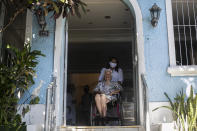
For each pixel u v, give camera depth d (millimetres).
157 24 4414
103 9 6371
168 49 4320
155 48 4324
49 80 4254
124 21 7301
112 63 5387
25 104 4172
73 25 7633
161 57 4289
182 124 3488
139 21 4434
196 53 6582
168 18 4441
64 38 4672
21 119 3859
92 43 9539
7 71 3719
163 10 4484
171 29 4395
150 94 4148
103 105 4793
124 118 5746
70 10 3809
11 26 4715
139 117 4145
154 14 4316
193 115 3482
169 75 4215
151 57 4289
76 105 11461
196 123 3453
